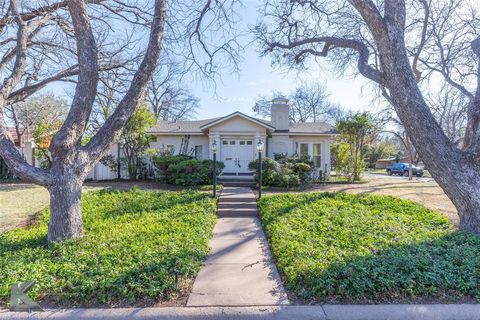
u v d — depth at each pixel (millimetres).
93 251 4711
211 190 11484
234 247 5625
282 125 17484
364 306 3344
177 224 6426
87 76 5418
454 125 18875
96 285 3553
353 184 15086
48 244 5098
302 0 9797
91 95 5480
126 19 9367
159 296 3547
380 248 4746
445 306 3326
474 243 4871
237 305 3438
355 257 4258
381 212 7438
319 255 4441
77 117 5348
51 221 5312
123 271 3906
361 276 3631
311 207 8000
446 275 3695
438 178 5613
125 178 15984
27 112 23609
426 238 5234
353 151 17125
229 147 16172
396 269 3809
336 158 18031
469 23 11195
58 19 8438
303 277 3852
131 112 5871
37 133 15195
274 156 16422
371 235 5520
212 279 4176
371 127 16562
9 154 5000
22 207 8883
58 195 5289
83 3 5438
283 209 7832
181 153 16812
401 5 5867
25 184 13945
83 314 3205
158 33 6035
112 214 7504
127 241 5242
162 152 16141
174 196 9586
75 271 3945
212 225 7098
